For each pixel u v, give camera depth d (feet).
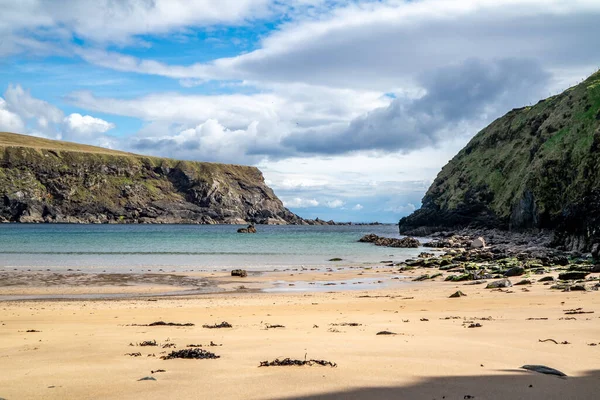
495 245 359.46
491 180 524.52
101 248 322.55
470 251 309.42
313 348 52.13
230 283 161.48
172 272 192.03
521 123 542.16
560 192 380.78
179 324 78.13
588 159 331.16
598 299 98.89
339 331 67.41
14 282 153.69
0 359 48.32
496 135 581.12
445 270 201.57
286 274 190.39
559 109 456.86
